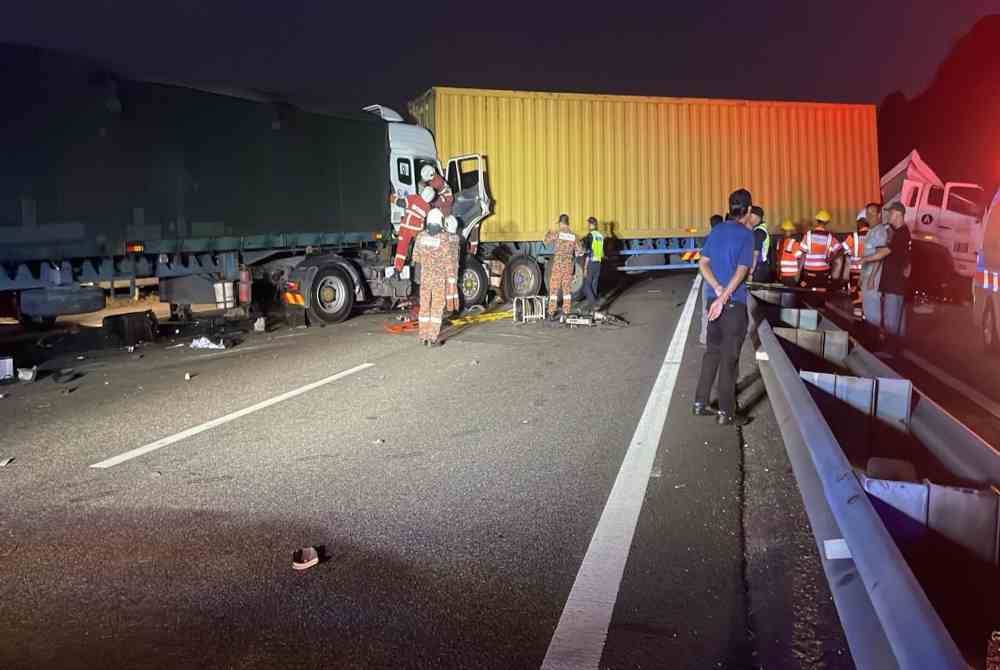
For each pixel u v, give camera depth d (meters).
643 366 9.98
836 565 3.65
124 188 11.89
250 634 3.71
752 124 21.08
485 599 4.01
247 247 13.66
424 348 11.68
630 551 4.54
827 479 4.02
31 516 5.22
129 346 12.34
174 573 4.35
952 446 4.91
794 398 5.46
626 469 5.98
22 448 6.88
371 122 15.85
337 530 4.92
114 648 3.61
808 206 21.77
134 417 7.88
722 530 4.82
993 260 10.95
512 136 18.06
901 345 11.05
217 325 14.28
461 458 6.34
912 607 2.53
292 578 4.27
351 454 6.48
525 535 4.80
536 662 3.45
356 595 4.07
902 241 10.70
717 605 3.92
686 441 6.68
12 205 10.70
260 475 5.99
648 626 3.73
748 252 6.98
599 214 19.17
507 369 9.96
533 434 6.98
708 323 7.26
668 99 19.95
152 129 12.23
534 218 18.34
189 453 6.59
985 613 3.70
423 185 13.98
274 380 9.55
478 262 16.80
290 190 14.30
